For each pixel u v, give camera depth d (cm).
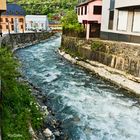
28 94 1628
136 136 1347
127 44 2314
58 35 7888
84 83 2306
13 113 1254
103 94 1997
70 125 1448
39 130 1280
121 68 2364
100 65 2691
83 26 3925
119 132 1385
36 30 7456
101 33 3269
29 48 4869
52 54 4091
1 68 1516
